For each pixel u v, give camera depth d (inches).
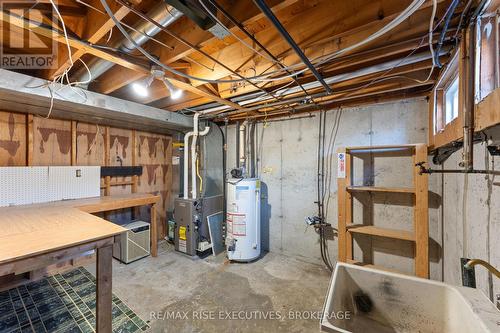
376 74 81.1
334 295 48.1
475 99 47.4
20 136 104.8
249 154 146.6
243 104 112.7
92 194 124.6
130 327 73.7
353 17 54.1
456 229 72.1
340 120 116.2
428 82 82.8
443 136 73.4
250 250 122.3
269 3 46.6
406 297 51.3
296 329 73.7
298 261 125.0
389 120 104.0
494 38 43.5
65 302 86.7
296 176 130.0
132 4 47.8
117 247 125.5
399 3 48.9
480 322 34.0
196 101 113.3
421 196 86.2
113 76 91.2
